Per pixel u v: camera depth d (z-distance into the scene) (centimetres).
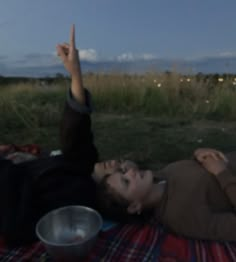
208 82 825
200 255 177
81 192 205
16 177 199
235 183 203
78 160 217
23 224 182
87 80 856
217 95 738
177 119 649
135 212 206
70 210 182
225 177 204
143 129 559
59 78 1106
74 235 178
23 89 1034
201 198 198
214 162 212
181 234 195
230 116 663
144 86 809
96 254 179
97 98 805
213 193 205
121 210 206
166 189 206
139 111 756
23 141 494
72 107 203
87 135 213
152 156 415
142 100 772
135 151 436
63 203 198
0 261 175
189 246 185
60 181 206
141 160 401
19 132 540
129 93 807
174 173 213
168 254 178
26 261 174
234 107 679
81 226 181
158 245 186
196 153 226
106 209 210
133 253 180
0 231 184
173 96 758
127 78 873
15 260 175
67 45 203
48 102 755
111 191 206
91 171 223
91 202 208
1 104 677
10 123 577
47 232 175
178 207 196
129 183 203
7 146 296
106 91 816
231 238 188
